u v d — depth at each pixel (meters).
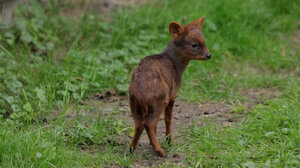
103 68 12.80
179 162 8.79
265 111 10.60
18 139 8.38
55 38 14.02
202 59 9.73
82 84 11.48
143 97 8.36
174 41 9.71
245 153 8.87
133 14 15.77
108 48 14.19
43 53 13.62
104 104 11.62
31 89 11.18
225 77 13.40
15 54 12.86
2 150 8.12
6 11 14.27
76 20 15.74
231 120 10.86
